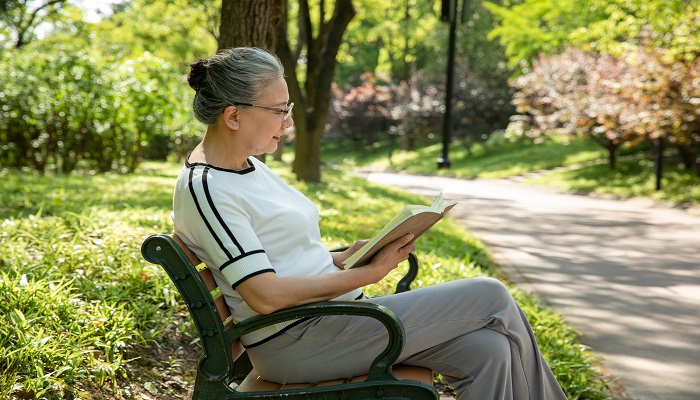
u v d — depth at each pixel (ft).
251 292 6.82
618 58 80.79
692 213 51.57
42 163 46.01
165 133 54.75
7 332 9.15
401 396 6.88
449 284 7.58
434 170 118.42
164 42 96.78
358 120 160.45
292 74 49.29
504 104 131.13
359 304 6.81
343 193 44.91
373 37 155.43
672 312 19.92
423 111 135.23
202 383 7.13
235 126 7.28
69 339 9.48
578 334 17.20
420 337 7.41
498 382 7.39
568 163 98.68
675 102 56.85
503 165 106.83
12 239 13.94
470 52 146.92
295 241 7.48
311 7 78.18
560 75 91.81
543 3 97.50
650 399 12.99
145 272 13.00
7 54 47.39
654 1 61.67
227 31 19.70
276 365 7.55
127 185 33.78
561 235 36.86
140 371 10.07
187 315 12.10
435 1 157.89
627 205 58.65
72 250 13.35
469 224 40.93
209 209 6.94
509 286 19.90
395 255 7.48
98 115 46.42
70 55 46.91
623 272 26.08
